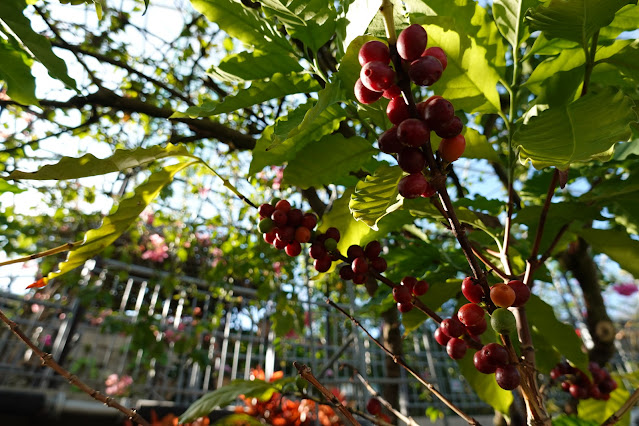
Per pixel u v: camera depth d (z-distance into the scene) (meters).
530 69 0.53
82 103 0.66
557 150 0.21
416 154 0.18
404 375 1.07
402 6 0.29
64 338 1.62
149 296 2.15
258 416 0.73
